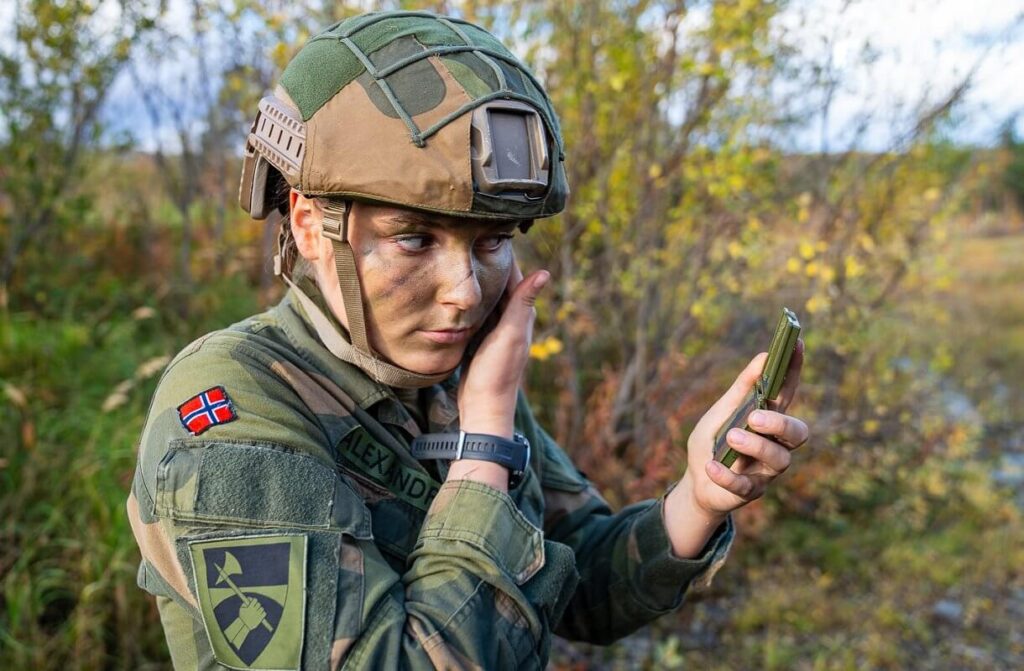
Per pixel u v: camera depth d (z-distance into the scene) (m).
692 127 3.59
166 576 0.85
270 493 0.81
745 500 0.98
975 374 7.64
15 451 2.85
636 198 3.62
